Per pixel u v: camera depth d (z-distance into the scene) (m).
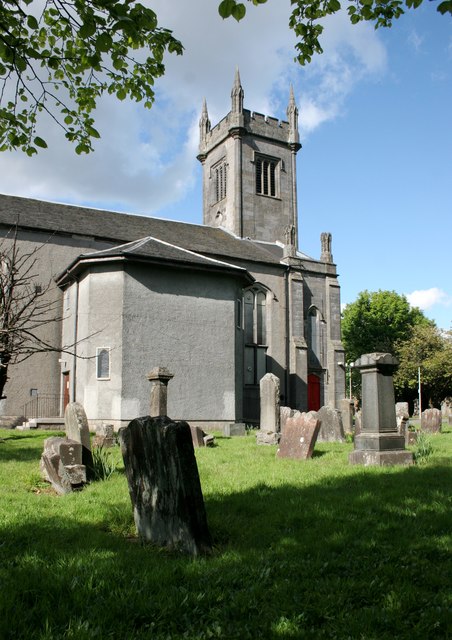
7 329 13.27
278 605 4.18
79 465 8.69
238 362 28.27
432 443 16.28
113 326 24.80
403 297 67.62
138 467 6.17
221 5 6.16
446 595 4.35
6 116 7.89
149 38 7.79
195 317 26.42
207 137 50.00
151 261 25.27
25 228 28.78
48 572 4.70
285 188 47.47
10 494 8.21
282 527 6.32
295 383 35.84
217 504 7.34
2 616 3.86
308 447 12.21
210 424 25.89
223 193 47.19
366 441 11.39
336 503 7.32
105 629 3.78
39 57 7.46
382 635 3.76
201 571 4.81
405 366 55.84
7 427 25.84
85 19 6.61
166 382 17.17
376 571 4.85
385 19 7.72
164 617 3.97
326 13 7.80
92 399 24.67
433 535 5.88
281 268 37.19
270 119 47.50
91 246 30.56
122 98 8.60
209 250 34.31
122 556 5.20
